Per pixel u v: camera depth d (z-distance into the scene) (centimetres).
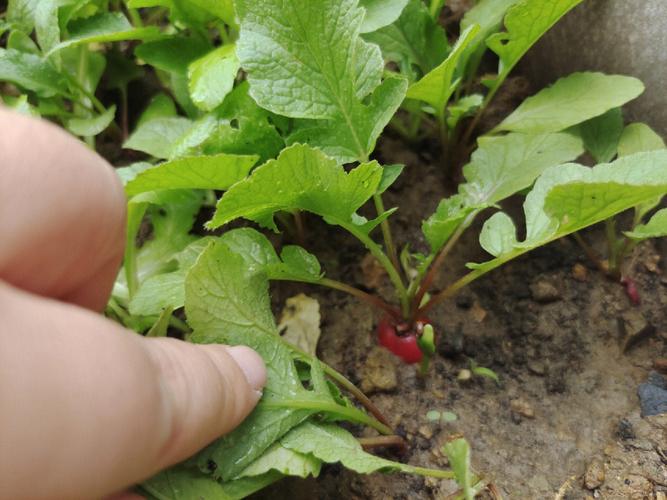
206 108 13
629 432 12
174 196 14
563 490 12
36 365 7
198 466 10
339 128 12
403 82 12
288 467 10
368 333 14
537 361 13
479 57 16
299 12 11
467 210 11
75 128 16
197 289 11
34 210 8
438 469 12
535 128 13
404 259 14
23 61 15
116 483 8
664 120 13
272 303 14
